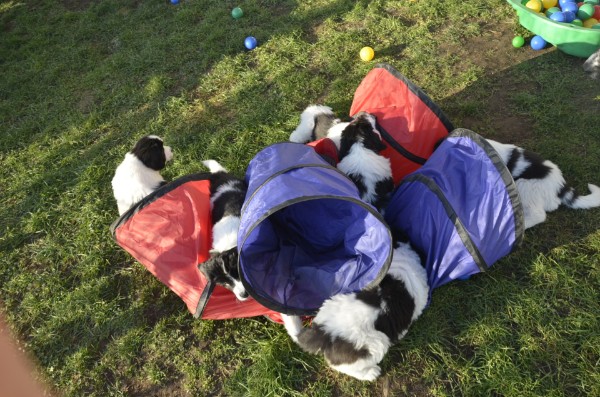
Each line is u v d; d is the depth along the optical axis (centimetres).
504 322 147
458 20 245
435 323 147
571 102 202
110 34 271
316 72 231
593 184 172
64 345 157
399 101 176
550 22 215
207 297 141
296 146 160
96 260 175
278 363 143
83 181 200
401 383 138
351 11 256
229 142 209
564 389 133
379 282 133
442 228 143
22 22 288
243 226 135
